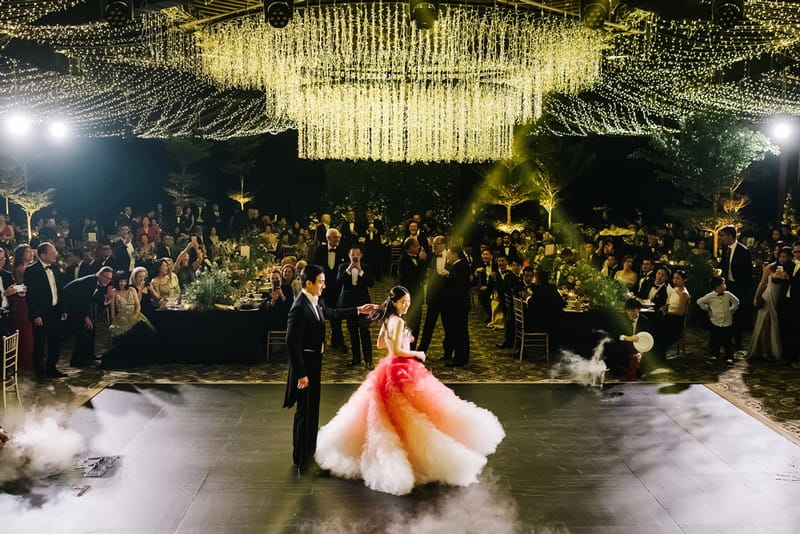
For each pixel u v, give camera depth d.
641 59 13.60
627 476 6.21
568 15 8.48
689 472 6.28
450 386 9.06
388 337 6.41
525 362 10.42
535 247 14.15
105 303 10.23
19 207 20.02
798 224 16.47
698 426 7.45
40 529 5.25
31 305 9.36
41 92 15.08
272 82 11.11
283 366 10.09
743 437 7.12
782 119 15.98
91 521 5.38
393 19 9.04
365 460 6.09
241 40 9.57
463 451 6.11
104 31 10.47
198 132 22.58
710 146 15.12
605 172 23.50
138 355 10.12
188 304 10.44
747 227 17.48
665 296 10.38
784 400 8.44
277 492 5.89
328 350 11.20
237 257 14.01
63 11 9.99
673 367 10.05
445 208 22.50
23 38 11.56
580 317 10.30
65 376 9.52
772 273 10.26
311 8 8.67
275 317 10.72
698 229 16.19
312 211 24.00
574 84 11.17
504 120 12.10
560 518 5.45
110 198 23.77
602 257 14.87
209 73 11.54
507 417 7.80
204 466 6.40
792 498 5.76
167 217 21.42
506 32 9.38
